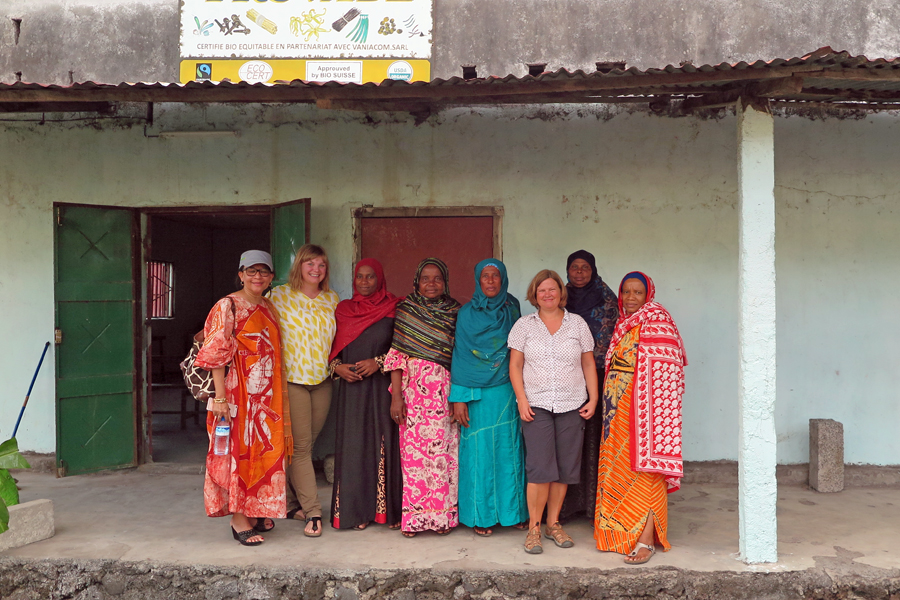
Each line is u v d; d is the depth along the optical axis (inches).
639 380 132.9
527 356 139.6
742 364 133.5
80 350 195.3
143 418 207.6
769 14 206.8
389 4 208.1
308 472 149.5
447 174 196.4
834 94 149.2
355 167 198.1
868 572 128.3
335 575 127.2
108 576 130.5
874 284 195.0
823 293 195.0
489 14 209.2
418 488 143.3
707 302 194.5
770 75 125.6
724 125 192.9
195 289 456.4
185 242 442.0
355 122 197.6
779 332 194.7
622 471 135.7
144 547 138.9
